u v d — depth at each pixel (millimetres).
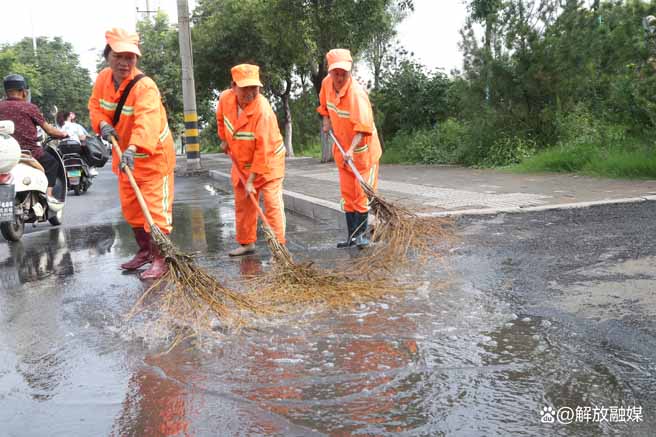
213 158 29125
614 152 11336
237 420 2527
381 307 3951
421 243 5328
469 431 2375
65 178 8523
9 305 4445
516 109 14578
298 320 3770
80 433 2484
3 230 7188
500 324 3537
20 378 3066
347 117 5969
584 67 13312
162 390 2842
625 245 5305
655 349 3082
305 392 2756
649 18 11055
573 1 13484
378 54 21625
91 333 3711
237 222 6004
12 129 6805
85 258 6141
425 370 2939
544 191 8977
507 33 14039
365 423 2463
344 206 6301
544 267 4746
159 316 3971
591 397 2621
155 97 5121
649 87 10906
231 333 3584
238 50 25156
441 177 12242
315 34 19641
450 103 19797
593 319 3537
